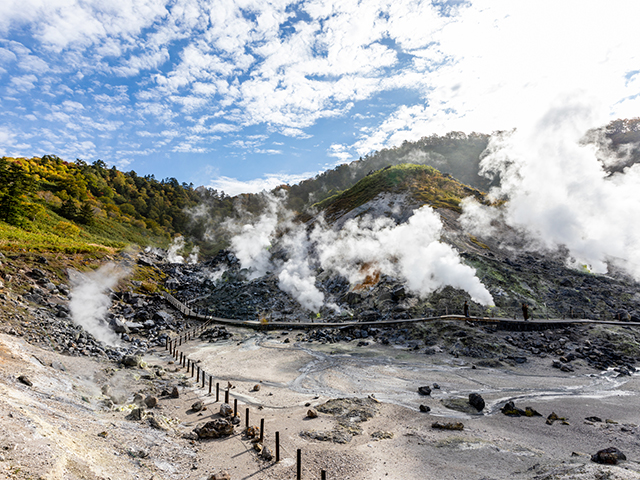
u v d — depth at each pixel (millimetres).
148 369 29797
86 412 16578
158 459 13883
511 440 17875
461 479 13656
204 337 48156
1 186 76125
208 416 20406
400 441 17688
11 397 13836
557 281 58719
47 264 48969
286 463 14992
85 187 151125
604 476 11781
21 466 8914
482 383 29188
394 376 31000
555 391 27266
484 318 44688
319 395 25641
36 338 28547
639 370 33562
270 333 51125
